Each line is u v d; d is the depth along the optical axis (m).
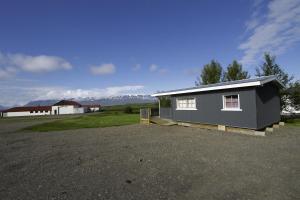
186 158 7.81
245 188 5.07
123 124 21.95
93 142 11.70
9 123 30.61
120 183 5.61
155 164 7.20
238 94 13.42
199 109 16.61
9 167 7.38
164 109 21.58
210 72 26.39
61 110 72.00
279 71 18.77
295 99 18.38
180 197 4.71
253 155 7.97
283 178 5.63
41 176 6.36
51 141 12.45
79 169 6.91
